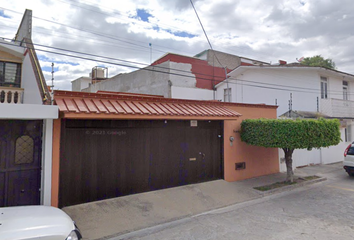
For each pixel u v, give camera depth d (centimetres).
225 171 951
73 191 633
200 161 893
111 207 643
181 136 845
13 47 951
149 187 766
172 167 820
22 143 592
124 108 666
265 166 1102
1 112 489
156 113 692
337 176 1185
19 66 1003
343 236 521
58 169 608
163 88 1811
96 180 671
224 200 774
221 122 957
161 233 545
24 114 512
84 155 655
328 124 939
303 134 869
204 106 900
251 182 972
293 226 578
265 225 586
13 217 363
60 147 615
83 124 656
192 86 1895
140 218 611
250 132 952
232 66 2270
